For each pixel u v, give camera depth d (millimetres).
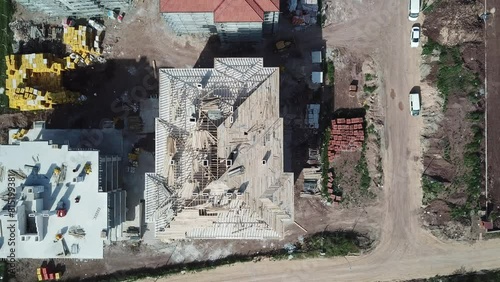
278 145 53000
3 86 64250
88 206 53938
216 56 63969
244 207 53219
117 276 64000
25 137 62906
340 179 63750
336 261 64125
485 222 62031
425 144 63219
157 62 64062
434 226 63312
